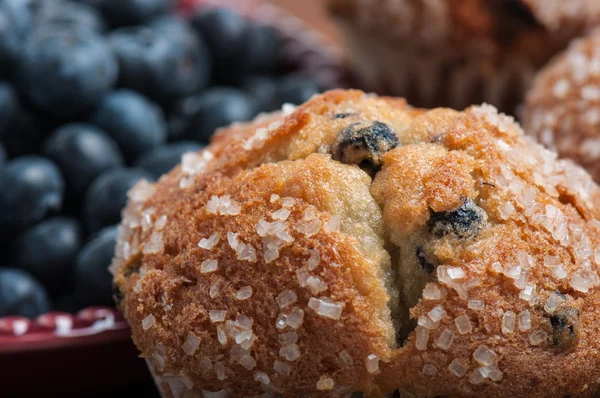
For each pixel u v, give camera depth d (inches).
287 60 13.7
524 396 8.6
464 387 8.6
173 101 12.5
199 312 8.8
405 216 8.7
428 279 8.7
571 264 8.8
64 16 12.4
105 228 11.3
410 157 8.9
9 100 11.6
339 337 8.6
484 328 8.6
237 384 8.8
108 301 10.9
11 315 10.9
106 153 11.6
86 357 10.2
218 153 9.5
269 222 8.8
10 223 11.2
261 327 8.7
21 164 11.4
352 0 13.3
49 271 11.2
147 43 12.3
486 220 8.8
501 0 12.7
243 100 12.5
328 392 8.7
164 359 8.9
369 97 9.6
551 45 12.8
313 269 8.6
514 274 8.6
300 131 9.2
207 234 8.9
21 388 10.3
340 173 8.9
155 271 9.0
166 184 9.6
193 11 13.7
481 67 13.0
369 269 8.6
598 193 9.4
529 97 11.5
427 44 13.0
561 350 8.7
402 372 8.6
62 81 11.5
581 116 10.8
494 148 9.0
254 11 14.3
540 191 9.0
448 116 9.3
